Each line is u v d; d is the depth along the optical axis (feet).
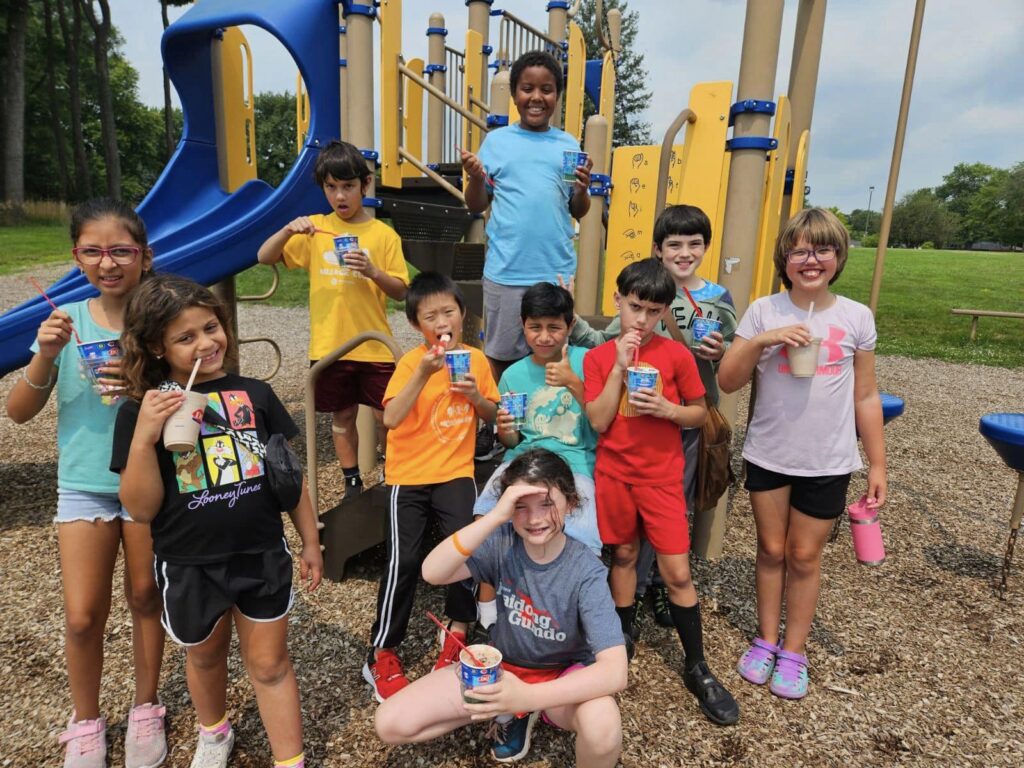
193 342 5.73
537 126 10.66
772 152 12.44
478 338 14.80
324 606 9.72
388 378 11.75
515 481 6.07
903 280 72.69
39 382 6.30
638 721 7.58
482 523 6.09
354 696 7.87
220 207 14.79
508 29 23.54
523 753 6.85
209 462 5.72
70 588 6.38
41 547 11.52
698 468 8.94
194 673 6.26
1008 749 7.28
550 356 8.55
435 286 8.27
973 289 64.49
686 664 8.01
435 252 14.66
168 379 5.99
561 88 10.66
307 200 13.42
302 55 12.61
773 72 9.82
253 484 5.93
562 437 8.57
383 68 14.51
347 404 11.85
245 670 8.32
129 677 8.19
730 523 13.48
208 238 12.57
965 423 22.35
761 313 7.97
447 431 8.24
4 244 60.13
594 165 13.65
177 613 5.74
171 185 15.37
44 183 122.31
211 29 13.37
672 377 7.97
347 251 10.36
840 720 7.70
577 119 15.61
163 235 14.23
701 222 8.78
